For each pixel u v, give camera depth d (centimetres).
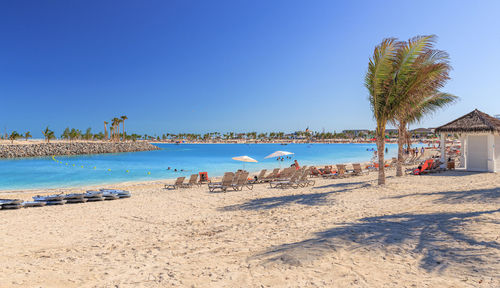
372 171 1917
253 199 1028
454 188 980
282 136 19162
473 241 427
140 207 965
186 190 1413
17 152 4969
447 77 1026
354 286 319
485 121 1432
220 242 527
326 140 16362
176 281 361
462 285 306
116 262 445
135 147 7106
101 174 2388
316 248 435
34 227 709
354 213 699
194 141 16838
